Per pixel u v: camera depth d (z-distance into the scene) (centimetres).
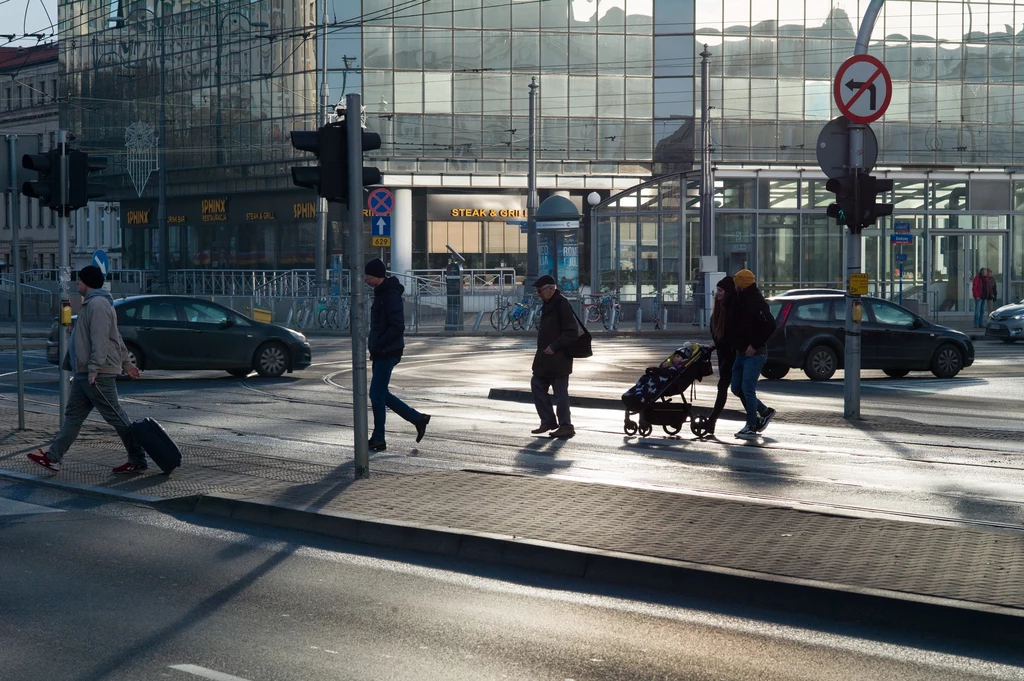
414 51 5588
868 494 1077
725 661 609
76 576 779
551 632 659
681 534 841
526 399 1945
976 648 636
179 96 6131
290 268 5731
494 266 5738
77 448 1307
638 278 4316
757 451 1361
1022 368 2631
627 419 1500
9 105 9044
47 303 5941
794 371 2575
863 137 1620
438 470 1130
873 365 2338
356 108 1028
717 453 1342
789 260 4466
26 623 665
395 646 627
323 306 4181
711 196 4153
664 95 5847
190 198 6219
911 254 4606
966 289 4662
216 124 5962
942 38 5844
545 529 859
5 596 725
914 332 2361
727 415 1706
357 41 5534
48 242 8962
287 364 2323
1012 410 1836
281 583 765
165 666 589
